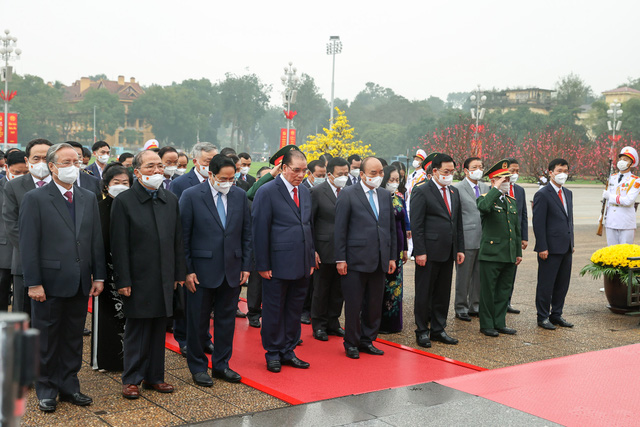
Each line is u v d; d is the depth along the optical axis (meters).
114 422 4.20
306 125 123.38
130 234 4.70
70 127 109.00
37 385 4.41
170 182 7.26
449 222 6.55
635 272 7.98
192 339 5.13
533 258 12.91
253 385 5.03
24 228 4.35
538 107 99.44
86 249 4.54
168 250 4.80
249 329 7.00
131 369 4.72
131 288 4.70
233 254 5.18
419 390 4.80
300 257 5.54
